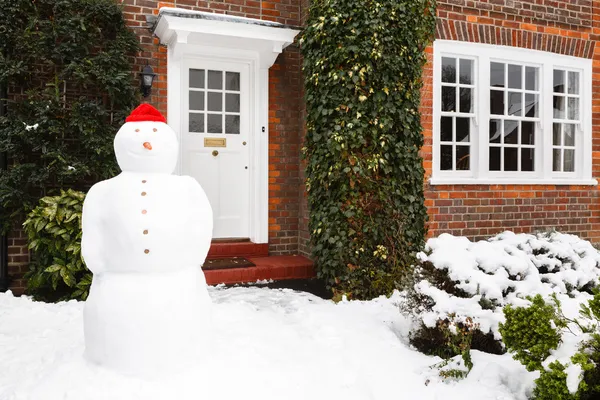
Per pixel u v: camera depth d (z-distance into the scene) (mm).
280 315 4352
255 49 6254
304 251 6395
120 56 5262
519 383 2955
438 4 6344
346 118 5289
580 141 7371
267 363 3123
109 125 5309
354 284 5102
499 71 6906
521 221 6797
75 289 5121
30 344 3561
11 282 5297
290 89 6574
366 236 5273
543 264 4051
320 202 5547
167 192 2854
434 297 3523
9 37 4961
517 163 7008
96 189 2875
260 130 6418
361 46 5258
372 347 3607
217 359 3002
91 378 2715
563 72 7281
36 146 4973
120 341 2734
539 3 6914
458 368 3174
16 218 5273
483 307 3459
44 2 5055
